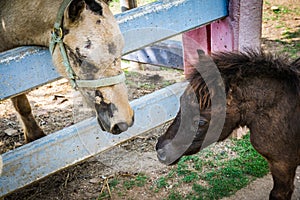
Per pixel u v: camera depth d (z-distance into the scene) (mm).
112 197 3301
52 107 4609
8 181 2840
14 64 2637
